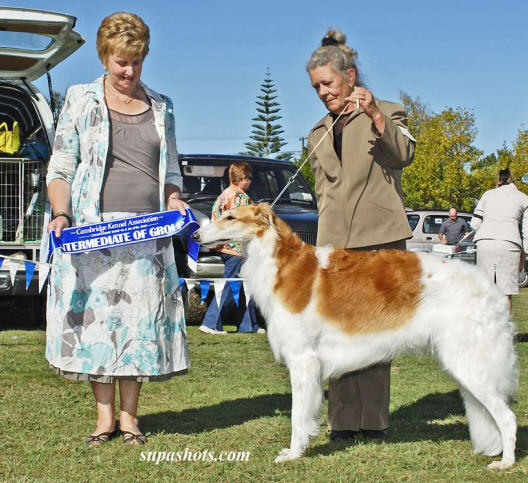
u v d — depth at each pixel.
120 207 4.76
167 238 4.91
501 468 4.31
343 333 4.50
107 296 4.70
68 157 4.84
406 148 4.82
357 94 4.62
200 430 5.13
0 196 9.55
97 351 4.68
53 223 4.68
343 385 4.95
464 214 18.73
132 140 4.80
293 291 4.48
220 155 10.84
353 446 4.79
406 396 6.21
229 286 9.38
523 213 9.02
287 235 4.65
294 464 4.38
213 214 9.11
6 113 9.51
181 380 6.67
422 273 4.45
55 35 8.09
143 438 4.81
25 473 4.19
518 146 36.78
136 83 4.78
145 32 4.67
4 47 8.26
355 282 4.50
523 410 5.63
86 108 4.76
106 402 4.86
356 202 4.93
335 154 5.04
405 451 4.67
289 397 6.09
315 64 4.90
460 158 37.06
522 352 8.32
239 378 6.79
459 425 5.36
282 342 4.50
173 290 4.95
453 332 4.34
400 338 4.46
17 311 11.25
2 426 5.10
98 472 4.22
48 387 6.25
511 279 8.97
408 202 38.38
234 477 4.17
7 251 9.58
